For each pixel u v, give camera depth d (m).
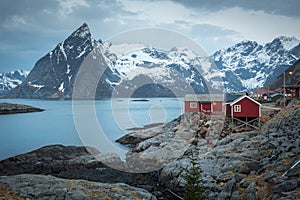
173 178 21.66
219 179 18.55
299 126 23.41
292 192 14.06
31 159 30.36
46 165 27.84
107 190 15.56
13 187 14.80
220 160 21.34
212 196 17.20
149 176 24.38
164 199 19.94
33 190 14.64
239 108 31.00
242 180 17.00
